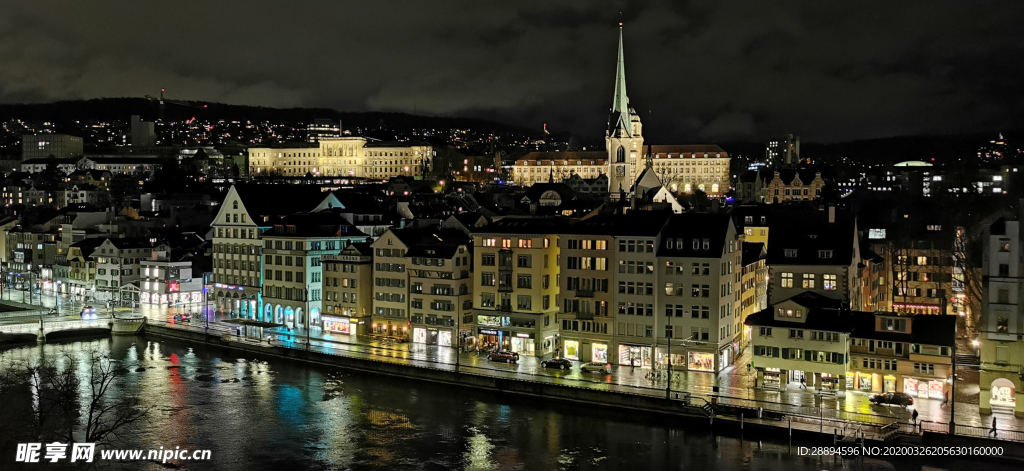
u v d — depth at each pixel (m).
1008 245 92.94
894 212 189.38
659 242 121.12
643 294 121.50
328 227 166.75
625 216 128.12
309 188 190.25
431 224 171.88
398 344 140.50
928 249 151.00
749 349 134.38
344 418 104.31
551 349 131.12
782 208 166.25
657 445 93.50
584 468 86.94
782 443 93.19
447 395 114.62
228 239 177.38
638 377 114.81
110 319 162.88
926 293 151.25
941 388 100.62
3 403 108.50
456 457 90.56
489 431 98.94
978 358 116.75
